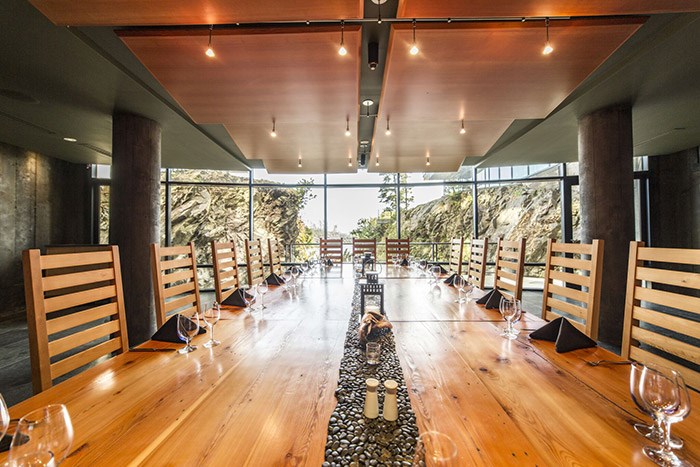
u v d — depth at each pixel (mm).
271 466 591
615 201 3240
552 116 3523
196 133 3936
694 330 995
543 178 5832
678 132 4074
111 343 1268
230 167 5754
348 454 617
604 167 3285
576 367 1015
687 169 4945
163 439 669
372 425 702
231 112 3035
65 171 5238
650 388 655
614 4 1786
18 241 4520
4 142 4320
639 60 2459
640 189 5434
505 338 1295
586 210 3430
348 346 1191
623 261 3221
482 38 2061
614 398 824
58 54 2295
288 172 5582
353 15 1863
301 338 1308
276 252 3939
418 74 2438
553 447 639
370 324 1190
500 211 6441
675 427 704
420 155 4629
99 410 778
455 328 1430
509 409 776
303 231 6504
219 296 2236
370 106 3869
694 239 4863
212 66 2312
